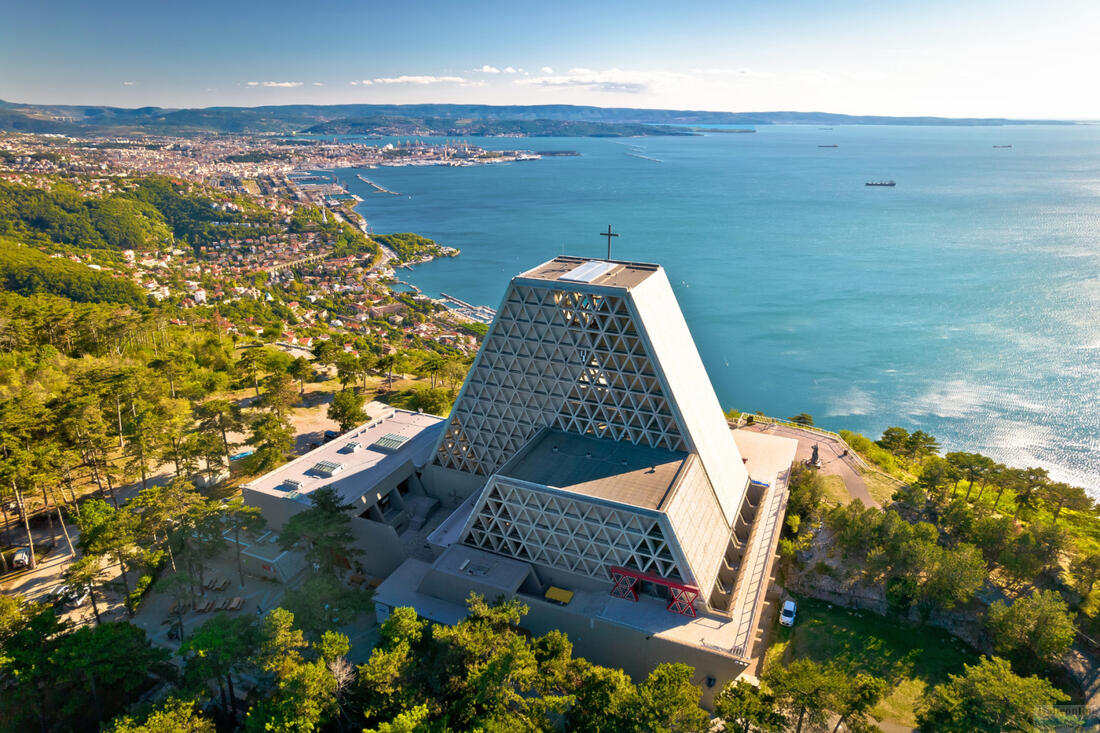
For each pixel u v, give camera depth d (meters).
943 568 76.12
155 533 77.50
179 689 62.88
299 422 135.62
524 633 73.75
